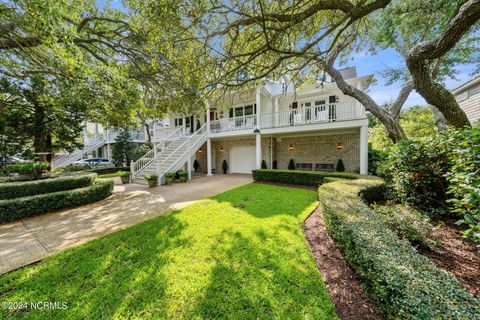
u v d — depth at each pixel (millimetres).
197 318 1931
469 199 1915
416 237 2828
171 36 3312
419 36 6453
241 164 14422
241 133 11758
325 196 4059
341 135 11180
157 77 5652
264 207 5297
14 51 4605
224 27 3242
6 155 9750
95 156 21750
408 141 4465
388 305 1670
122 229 4098
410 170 4312
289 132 10750
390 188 5152
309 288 2281
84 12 5168
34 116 8938
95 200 6352
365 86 10977
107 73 4766
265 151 13023
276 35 3148
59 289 2336
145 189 8508
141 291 2273
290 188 8070
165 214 4996
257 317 1936
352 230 2445
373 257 1907
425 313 1313
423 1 4922
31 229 4160
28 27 3721
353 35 5559
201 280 2424
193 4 2771
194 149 11766
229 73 3748
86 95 5941
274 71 4570
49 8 3316
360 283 2350
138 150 16766
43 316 1973
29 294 2260
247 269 2619
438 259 2619
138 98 5656
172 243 3348
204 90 4512
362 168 8789
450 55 7238
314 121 9984
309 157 12086
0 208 4461
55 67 4488
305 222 4336
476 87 8250
